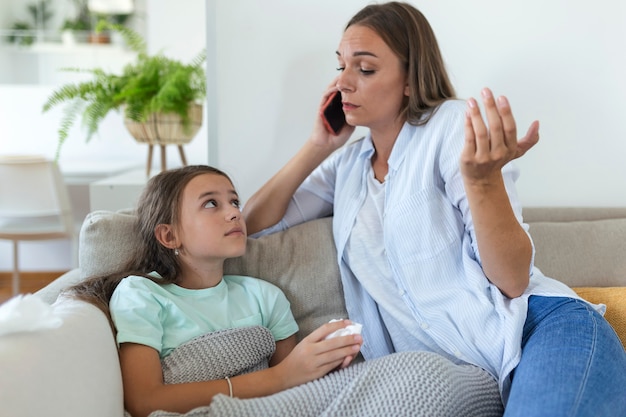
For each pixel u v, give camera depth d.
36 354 0.93
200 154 4.40
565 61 1.86
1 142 4.45
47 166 3.41
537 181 1.91
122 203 2.56
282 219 1.63
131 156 4.46
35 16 4.41
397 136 1.47
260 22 1.84
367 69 1.41
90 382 1.02
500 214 1.19
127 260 1.44
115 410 1.09
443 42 1.85
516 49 1.85
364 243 1.46
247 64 1.86
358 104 1.43
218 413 1.06
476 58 1.86
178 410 1.17
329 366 1.22
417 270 1.38
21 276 4.37
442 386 1.12
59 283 1.52
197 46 4.39
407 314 1.40
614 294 1.53
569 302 1.29
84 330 1.10
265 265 1.52
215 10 1.85
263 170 1.90
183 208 1.37
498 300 1.30
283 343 1.44
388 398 1.10
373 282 1.44
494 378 1.28
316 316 1.51
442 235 1.36
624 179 1.90
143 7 4.39
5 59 4.41
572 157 1.89
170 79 2.56
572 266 1.64
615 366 1.13
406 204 1.38
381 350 1.45
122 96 2.62
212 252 1.36
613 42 1.85
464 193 1.34
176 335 1.30
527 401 1.05
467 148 1.11
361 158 1.56
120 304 1.26
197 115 2.63
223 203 1.39
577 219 1.79
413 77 1.41
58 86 4.42
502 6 1.84
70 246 4.36
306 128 1.88
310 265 1.52
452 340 1.32
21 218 3.90
